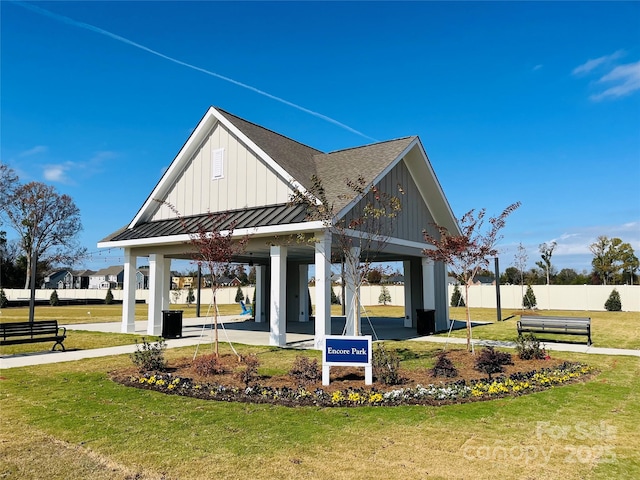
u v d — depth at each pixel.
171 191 18.50
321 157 18.91
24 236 52.94
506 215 12.45
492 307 38.25
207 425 6.24
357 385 8.42
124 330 18.53
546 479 4.62
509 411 6.95
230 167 16.78
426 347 14.12
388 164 15.52
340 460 5.07
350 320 14.70
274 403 7.30
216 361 10.21
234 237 14.40
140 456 5.18
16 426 6.25
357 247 13.88
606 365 11.09
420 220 19.36
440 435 5.87
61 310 36.97
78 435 5.87
